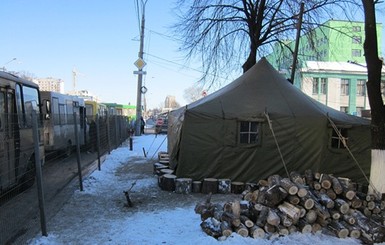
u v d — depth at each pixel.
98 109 26.38
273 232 5.96
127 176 12.23
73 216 7.36
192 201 8.83
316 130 10.62
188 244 5.72
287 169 10.60
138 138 30.75
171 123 14.58
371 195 7.01
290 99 11.23
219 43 19.61
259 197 6.29
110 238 6.08
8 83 8.61
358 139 10.98
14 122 7.56
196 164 10.51
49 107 13.48
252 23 19.33
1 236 5.88
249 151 10.59
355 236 6.12
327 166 10.78
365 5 7.91
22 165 6.98
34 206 7.09
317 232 6.16
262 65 12.35
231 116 10.58
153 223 6.87
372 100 8.02
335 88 53.94
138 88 33.06
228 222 6.01
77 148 9.70
